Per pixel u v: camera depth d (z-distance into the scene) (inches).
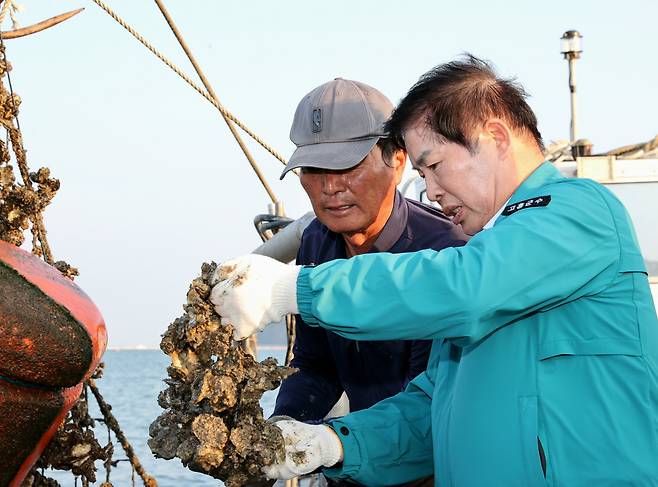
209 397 88.8
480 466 91.0
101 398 94.4
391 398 113.3
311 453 100.5
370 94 128.1
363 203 126.6
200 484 649.0
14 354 74.7
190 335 89.6
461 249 86.7
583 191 89.5
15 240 85.2
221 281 89.6
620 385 86.7
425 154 93.7
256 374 90.2
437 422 101.0
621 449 85.3
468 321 84.6
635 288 88.9
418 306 84.5
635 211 233.0
